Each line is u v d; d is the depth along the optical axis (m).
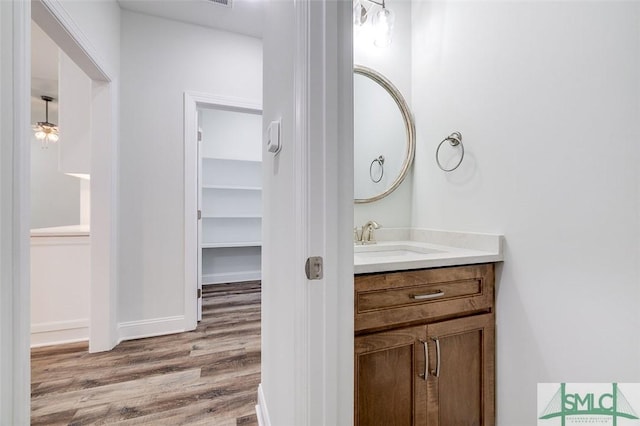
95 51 1.81
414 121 1.74
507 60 1.19
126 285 2.27
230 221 4.22
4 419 0.94
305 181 0.68
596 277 0.92
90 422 1.37
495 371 1.21
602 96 0.89
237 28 2.51
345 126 0.70
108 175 2.07
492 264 1.22
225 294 3.56
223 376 1.77
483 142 1.31
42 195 4.72
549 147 1.04
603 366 0.91
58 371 1.81
